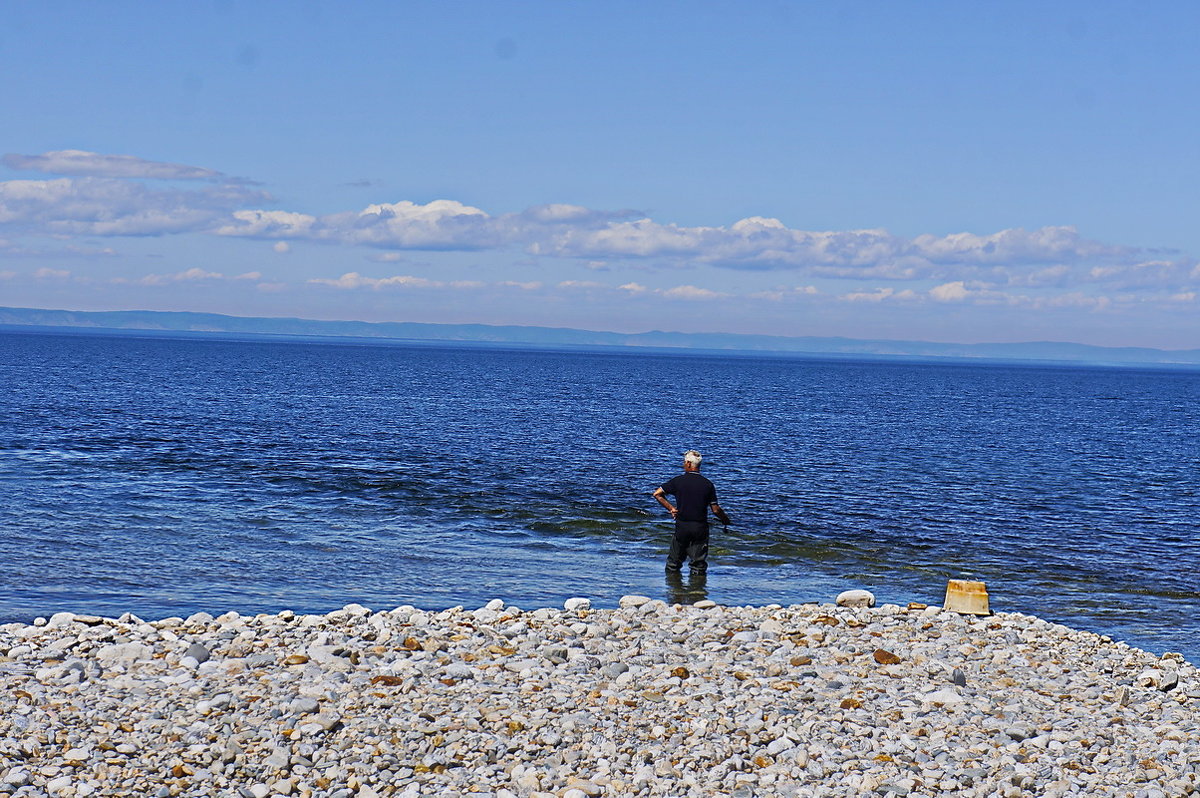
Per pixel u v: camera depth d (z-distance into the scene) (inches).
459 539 891.4
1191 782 334.3
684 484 761.6
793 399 3858.3
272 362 6259.8
